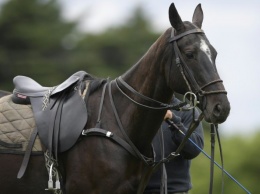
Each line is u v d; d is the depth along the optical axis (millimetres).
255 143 40500
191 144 11641
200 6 11094
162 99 10719
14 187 11000
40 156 10898
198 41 10375
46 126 10867
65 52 51938
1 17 50594
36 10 51969
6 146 10969
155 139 11773
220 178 36781
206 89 10203
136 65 10945
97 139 10672
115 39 55156
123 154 10625
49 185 10633
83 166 10680
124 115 10812
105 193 10562
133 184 10680
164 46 10625
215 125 10445
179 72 10422
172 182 11859
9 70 48375
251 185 38938
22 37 50531
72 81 11094
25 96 11258
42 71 48219
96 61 51438
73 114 10828
